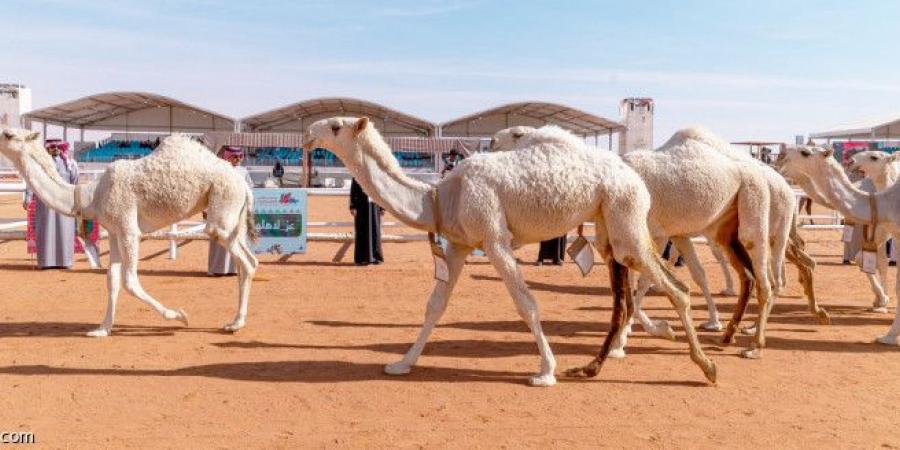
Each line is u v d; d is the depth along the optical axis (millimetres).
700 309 11047
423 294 11906
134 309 10242
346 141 6742
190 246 18453
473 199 6523
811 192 9289
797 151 9055
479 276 14031
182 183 8422
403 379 6879
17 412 5781
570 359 7762
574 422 5711
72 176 13656
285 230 16094
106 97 46062
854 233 15828
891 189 8648
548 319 10062
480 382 6805
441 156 43812
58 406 5945
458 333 9031
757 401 6312
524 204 6488
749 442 5324
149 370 7074
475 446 5176
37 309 10195
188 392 6375
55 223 13828
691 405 6180
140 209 8430
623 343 7852
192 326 9195
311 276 13719
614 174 6551
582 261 7203
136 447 5062
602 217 6754
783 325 9797
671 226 8047
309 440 5250
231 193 8695
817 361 7785
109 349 7910
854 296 12375
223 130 51250
